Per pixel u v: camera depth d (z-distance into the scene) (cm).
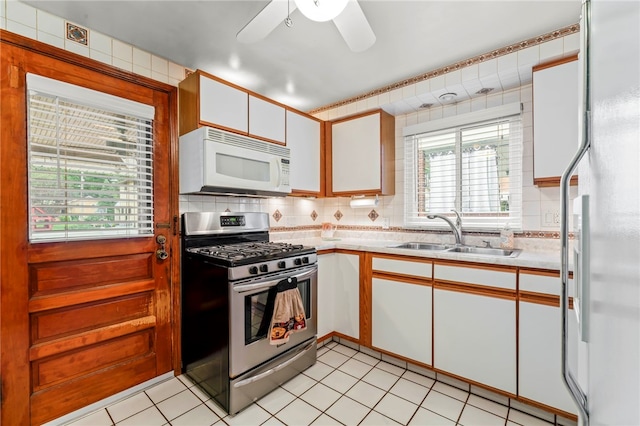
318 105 308
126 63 194
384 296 224
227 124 213
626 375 38
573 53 180
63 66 166
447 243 258
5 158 148
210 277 185
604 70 49
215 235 230
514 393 169
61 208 163
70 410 165
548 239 210
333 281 256
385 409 171
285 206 302
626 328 38
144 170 196
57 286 163
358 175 283
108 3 158
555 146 184
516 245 223
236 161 211
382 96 266
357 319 240
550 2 160
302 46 200
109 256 181
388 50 206
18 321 151
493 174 240
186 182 209
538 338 162
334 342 260
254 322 183
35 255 156
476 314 182
